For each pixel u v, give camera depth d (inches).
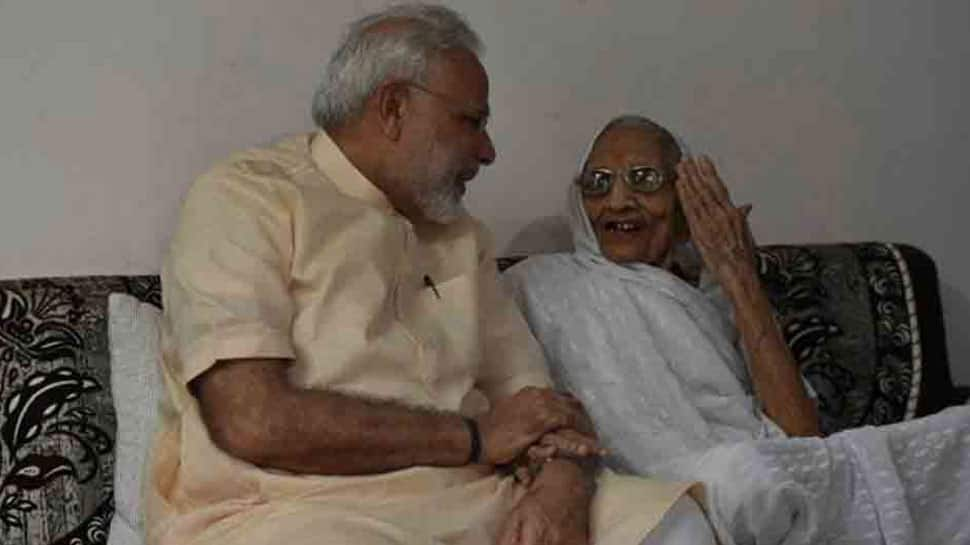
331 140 74.8
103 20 87.9
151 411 73.4
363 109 73.7
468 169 75.7
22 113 86.4
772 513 72.0
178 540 64.7
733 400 83.4
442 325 74.2
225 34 90.9
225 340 64.9
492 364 78.3
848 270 97.4
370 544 62.1
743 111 106.1
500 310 79.4
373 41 73.7
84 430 76.4
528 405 70.6
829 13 107.9
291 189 70.6
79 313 78.6
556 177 100.8
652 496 68.6
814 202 108.7
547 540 67.0
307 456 64.9
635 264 87.4
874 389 95.6
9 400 75.5
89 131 88.0
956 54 111.9
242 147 92.0
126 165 89.0
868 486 75.5
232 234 68.4
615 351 83.5
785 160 107.7
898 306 97.4
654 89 103.3
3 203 86.3
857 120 109.3
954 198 112.7
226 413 64.4
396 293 72.7
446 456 68.4
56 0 86.7
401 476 66.9
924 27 110.7
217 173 71.5
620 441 81.4
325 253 70.2
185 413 66.7
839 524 75.4
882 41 109.6
